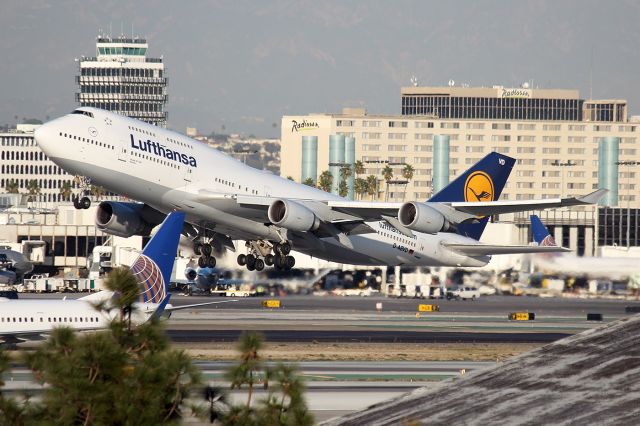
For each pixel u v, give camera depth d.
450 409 94.12
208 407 93.69
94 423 88.56
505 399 94.44
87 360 90.25
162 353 92.44
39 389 94.69
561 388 95.12
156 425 89.88
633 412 88.62
